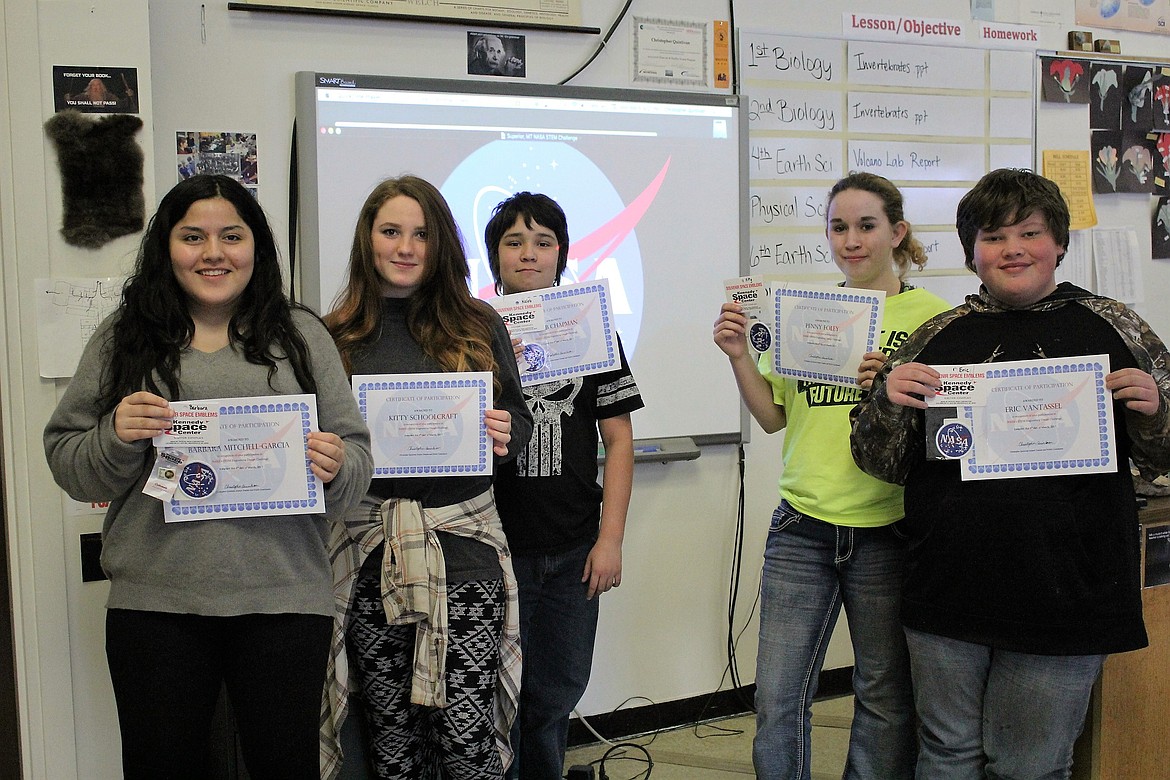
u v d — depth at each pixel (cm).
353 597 168
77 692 202
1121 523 165
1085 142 338
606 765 263
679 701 293
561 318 200
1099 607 162
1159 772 217
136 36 199
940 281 319
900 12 308
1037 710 165
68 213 196
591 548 204
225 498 146
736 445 296
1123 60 340
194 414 144
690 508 292
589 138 268
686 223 282
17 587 197
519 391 184
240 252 149
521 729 207
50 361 196
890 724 196
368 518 169
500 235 210
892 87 308
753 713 302
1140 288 347
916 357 179
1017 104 326
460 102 254
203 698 146
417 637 164
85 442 143
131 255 200
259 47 237
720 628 298
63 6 194
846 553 195
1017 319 174
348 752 182
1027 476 166
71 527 199
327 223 243
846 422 199
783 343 203
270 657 146
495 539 173
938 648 175
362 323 175
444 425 168
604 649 282
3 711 197
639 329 279
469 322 177
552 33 266
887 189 205
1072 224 334
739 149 286
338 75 240
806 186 299
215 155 234
